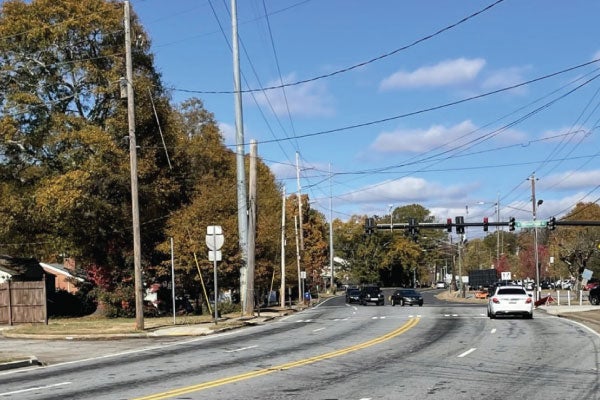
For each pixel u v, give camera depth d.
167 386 12.15
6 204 38.12
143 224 40.00
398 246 135.62
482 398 10.37
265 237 44.56
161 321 30.16
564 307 41.66
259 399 10.52
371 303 61.88
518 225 48.66
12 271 45.59
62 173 38.09
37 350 20.19
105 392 11.62
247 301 35.25
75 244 39.50
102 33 38.84
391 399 10.34
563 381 11.97
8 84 38.94
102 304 39.62
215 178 55.59
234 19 38.81
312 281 92.25
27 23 37.88
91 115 39.59
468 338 20.44
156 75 41.47
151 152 39.72
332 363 14.99
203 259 34.91
